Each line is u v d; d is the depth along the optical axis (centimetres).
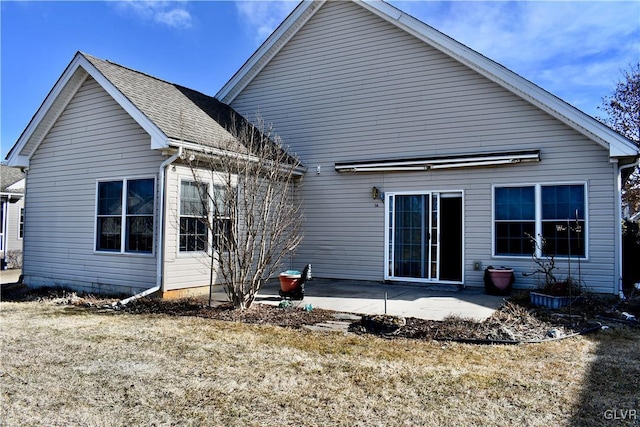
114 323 713
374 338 616
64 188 1108
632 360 515
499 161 1003
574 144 962
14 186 1925
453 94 1091
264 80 1350
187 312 789
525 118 1011
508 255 1017
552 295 816
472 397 411
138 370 486
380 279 1149
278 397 413
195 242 974
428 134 1116
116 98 954
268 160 980
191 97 1252
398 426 355
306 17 1277
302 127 1280
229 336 626
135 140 973
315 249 1234
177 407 392
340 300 895
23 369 489
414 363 505
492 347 571
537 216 989
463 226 1060
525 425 356
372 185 1171
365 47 1202
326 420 366
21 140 1138
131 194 985
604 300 855
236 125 1227
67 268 1091
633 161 939
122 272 984
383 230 1153
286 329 668
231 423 362
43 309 848
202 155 928
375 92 1184
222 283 1012
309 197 1252
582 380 451
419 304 848
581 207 955
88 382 451
